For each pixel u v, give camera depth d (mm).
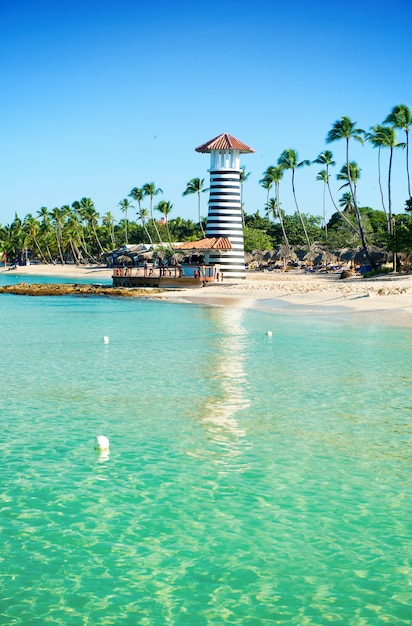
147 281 85938
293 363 28656
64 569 11133
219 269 86938
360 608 10109
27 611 9992
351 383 24422
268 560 11445
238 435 18172
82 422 19422
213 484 14680
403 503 13719
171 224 188375
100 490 14328
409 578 10930
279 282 85438
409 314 47281
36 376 26172
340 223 163250
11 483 14695
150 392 23250
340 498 13938
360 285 70750
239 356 30656
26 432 18453
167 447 17172
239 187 87625
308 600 10297
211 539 12156
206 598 10352
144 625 9688
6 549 11758
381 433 18281
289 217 174625
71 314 53156
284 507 13500
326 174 139000
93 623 9727
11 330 41531
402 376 25578
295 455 16531
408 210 87688
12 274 164375
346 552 11719
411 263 87688
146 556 11555
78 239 198375
